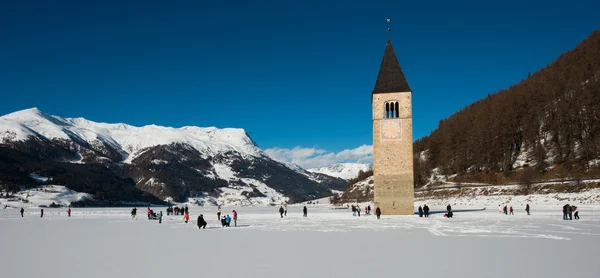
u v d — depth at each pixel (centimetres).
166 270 2483
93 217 9212
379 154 8119
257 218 8112
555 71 19650
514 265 2545
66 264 2706
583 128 13712
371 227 5472
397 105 8231
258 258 2898
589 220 6009
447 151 18825
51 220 7969
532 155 14862
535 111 16450
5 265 2678
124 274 2377
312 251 3222
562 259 2742
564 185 10706
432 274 2306
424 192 14612
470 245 3478
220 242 3888
